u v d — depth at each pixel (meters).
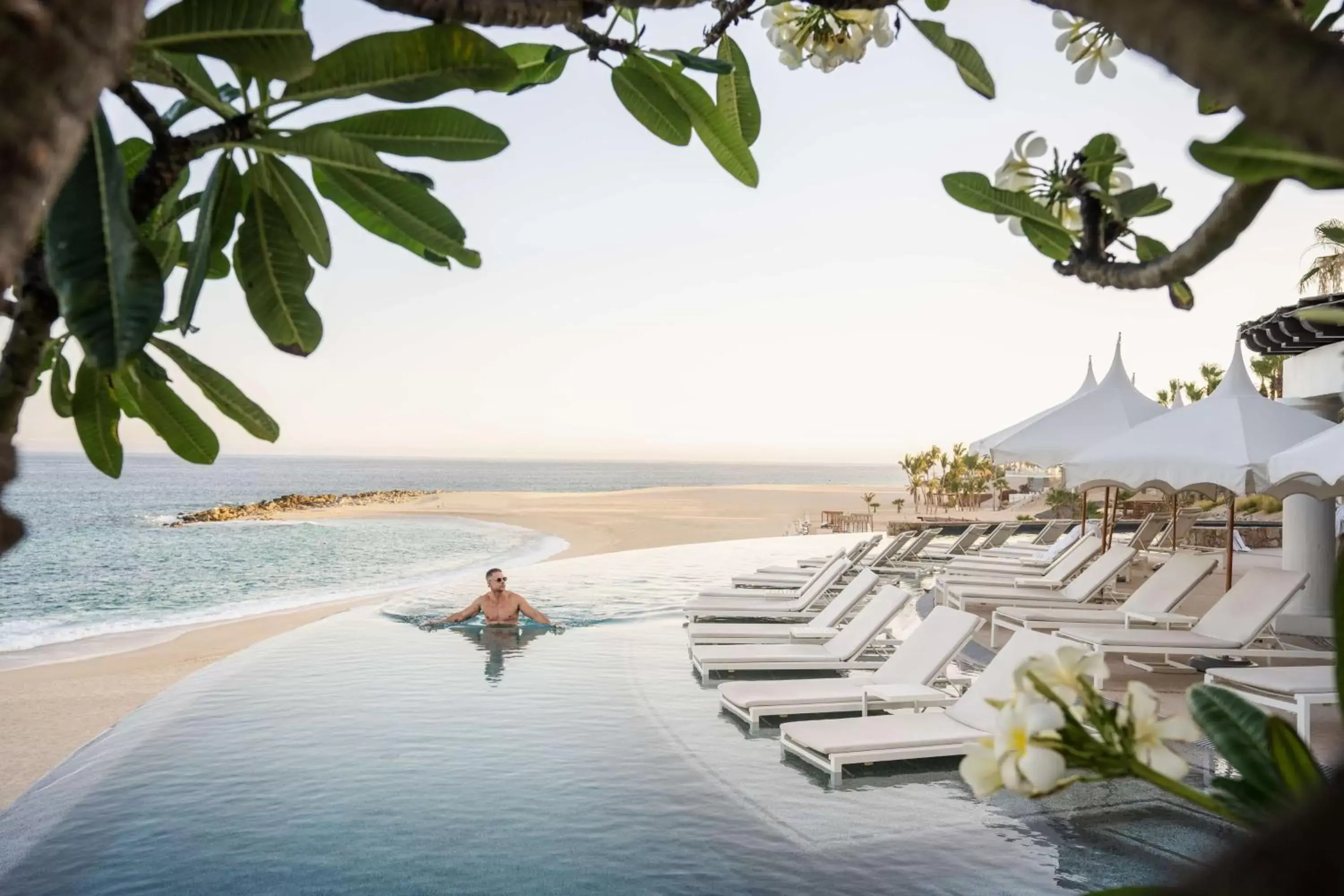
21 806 5.94
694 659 9.77
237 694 8.85
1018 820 5.46
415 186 0.91
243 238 0.96
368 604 15.52
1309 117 0.30
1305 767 0.63
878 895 4.57
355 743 7.19
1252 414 9.16
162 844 5.27
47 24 0.29
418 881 4.80
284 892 4.70
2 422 0.66
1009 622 10.95
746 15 1.23
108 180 0.59
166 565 30.02
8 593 23.25
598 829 5.44
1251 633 8.75
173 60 0.84
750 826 5.45
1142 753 0.65
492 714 8.05
